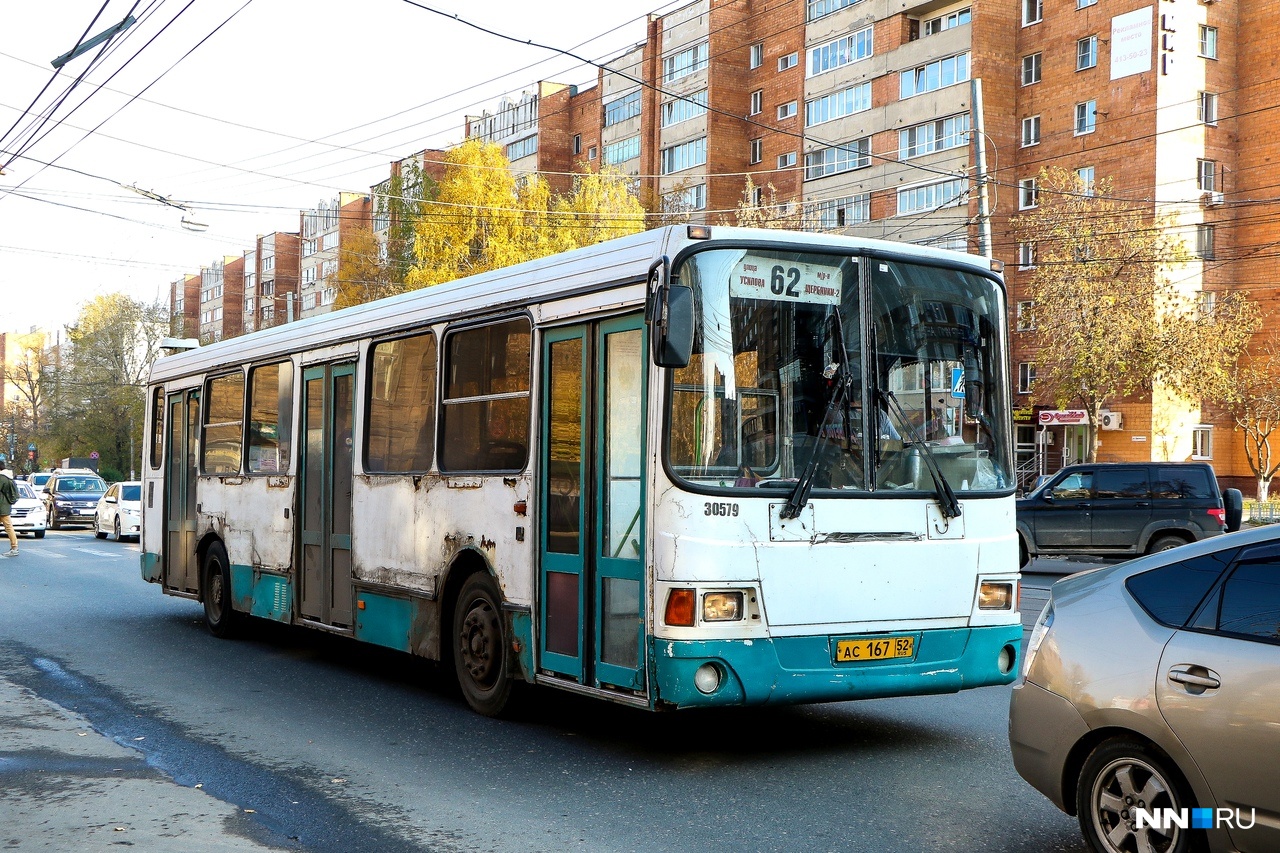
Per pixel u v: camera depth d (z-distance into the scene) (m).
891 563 7.03
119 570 21.83
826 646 6.80
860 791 6.42
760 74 57.94
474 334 8.62
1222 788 4.36
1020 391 47.34
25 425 91.25
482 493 8.34
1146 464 20.42
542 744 7.61
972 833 5.64
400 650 9.32
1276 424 43.06
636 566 6.80
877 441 7.12
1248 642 4.43
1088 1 44.81
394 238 51.00
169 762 7.20
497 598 8.16
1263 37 44.09
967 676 7.27
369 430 9.95
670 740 7.71
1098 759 4.80
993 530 7.46
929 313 7.44
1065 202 39.06
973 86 23.97
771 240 6.98
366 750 7.48
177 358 14.30
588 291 7.40
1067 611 5.09
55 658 11.36
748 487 6.70
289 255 97.19
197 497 13.36
